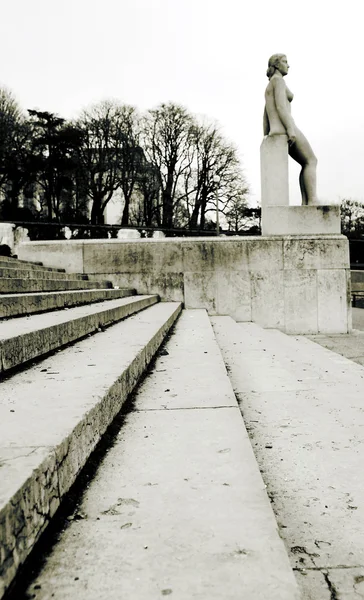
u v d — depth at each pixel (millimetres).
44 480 1220
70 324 3525
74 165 35781
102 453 1774
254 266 9125
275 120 9102
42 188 40438
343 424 2430
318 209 9094
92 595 967
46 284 6133
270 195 9172
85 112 35625
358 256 24578
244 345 5410
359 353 6223
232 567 1056
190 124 34688
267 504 1350
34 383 2197
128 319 5441
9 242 18875
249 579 1013
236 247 9172
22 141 35906
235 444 1828
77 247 9547
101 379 2256
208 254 9242
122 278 9484
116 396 2240
